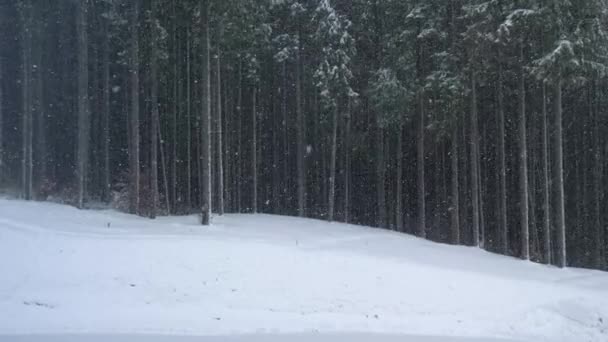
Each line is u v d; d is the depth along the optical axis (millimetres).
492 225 35156
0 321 11367
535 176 33281
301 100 32219
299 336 11164
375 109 28625
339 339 11031
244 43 28000
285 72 35031
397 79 27375
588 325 13016
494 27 22859
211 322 11898
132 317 11969
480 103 30188
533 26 21812
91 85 36938
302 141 31469
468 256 22453
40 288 13422
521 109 23547
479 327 12445
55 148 39000
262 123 38125
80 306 12555
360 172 38594
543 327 12656
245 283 14477
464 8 23109
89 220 22078
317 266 16156
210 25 25750
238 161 35531
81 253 15773
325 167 37312
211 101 31484
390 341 11016
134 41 24984
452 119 25453
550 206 33438
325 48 28547
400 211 30953
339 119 33156
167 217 25641
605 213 33656
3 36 35875
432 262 20094
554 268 21891
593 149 33062
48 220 21094
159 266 15094
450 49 25500
